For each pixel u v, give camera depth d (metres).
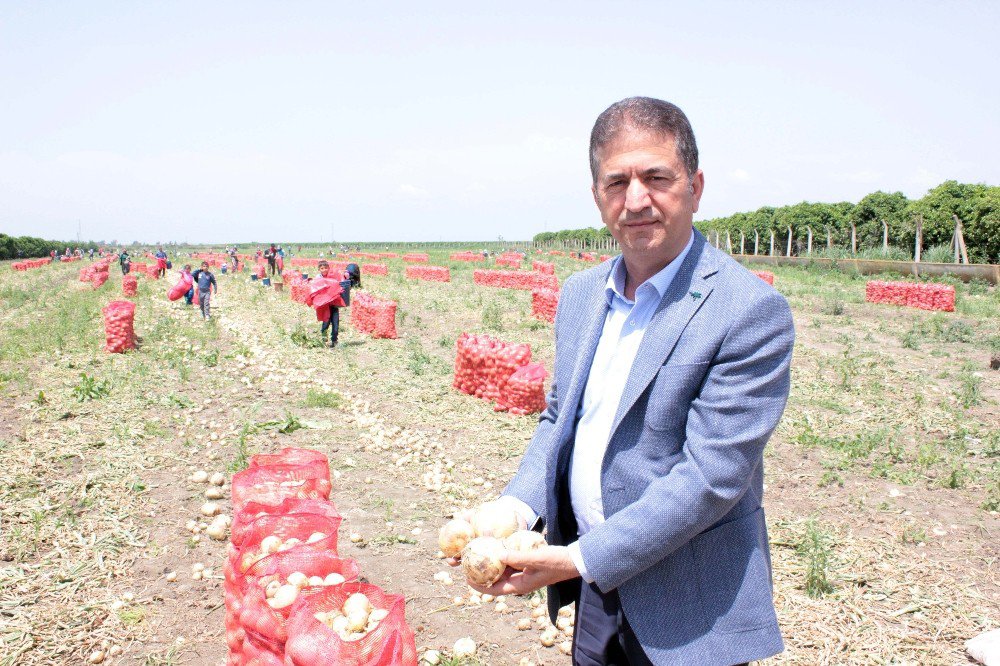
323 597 2.85
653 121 1.82
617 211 1.89
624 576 1.86
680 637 1.93
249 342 16.81
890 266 31.73
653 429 1.89
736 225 66.12
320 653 2.47
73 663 4.06
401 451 8.17
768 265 43.25
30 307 25.84
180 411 9.79
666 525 1.79
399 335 17.86
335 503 6.57
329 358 14.48
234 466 7.33
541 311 19.70
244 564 3.41
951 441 8.23
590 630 2.24
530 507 2.36
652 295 1.98
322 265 24.98
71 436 8.29
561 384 2.30
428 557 5.50
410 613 4.68
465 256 59.81
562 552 1.91
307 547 3.35
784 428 8.81
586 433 2.14
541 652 4.25
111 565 5.21
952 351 14.49
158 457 7.68
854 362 12.90
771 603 1.97
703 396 1.82
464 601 4.82
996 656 3.84
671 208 1.84
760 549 2.00
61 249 113.56
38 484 6.75
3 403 9.97
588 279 2.30
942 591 4.77
